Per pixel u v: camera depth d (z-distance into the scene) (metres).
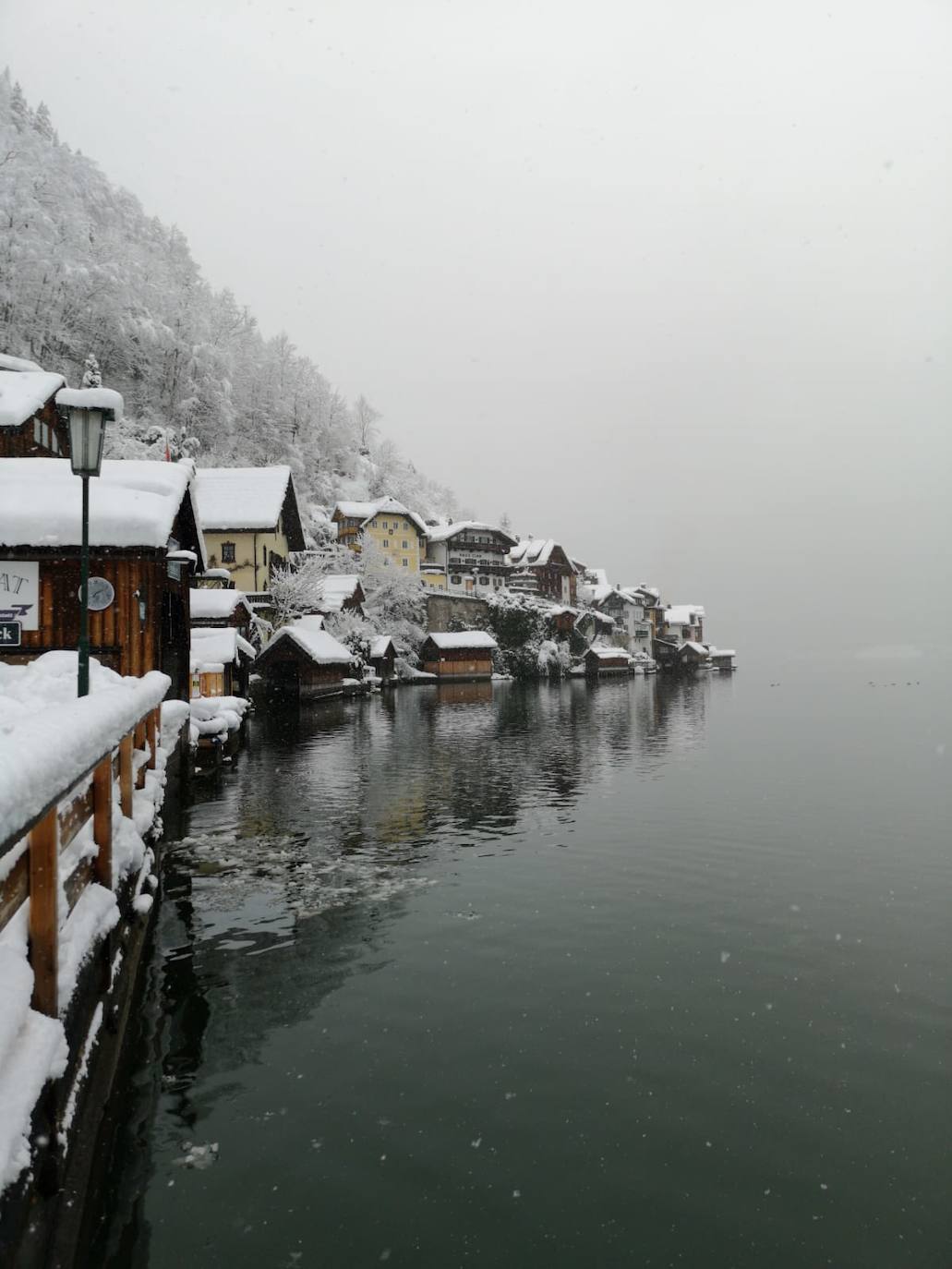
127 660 18.53
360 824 17.31
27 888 3.97
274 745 30.66
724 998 8.89
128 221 118.69
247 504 60.66
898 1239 5.15
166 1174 5.63
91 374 48.75
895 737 37.31
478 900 12.27
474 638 84.44
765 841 16.44
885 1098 6.86
